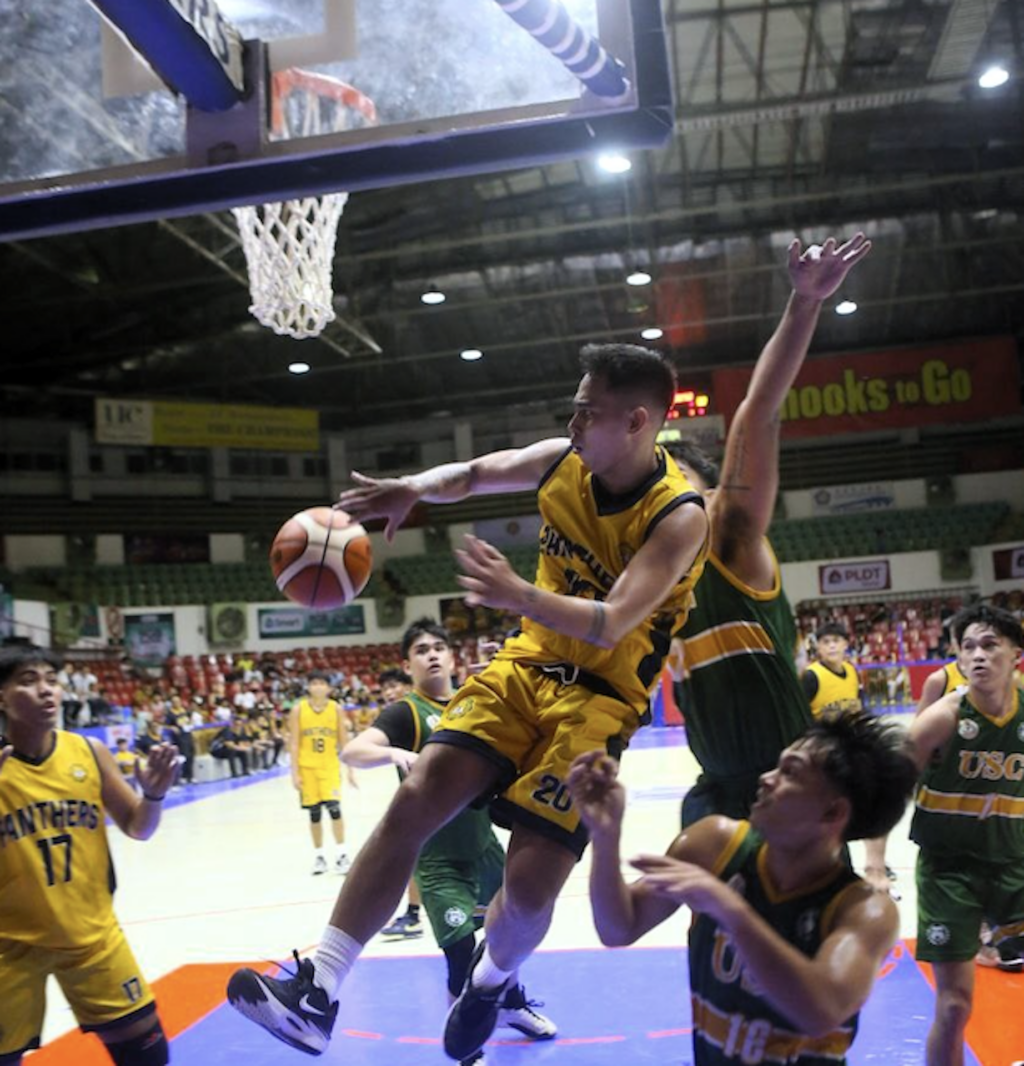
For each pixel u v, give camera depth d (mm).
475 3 2539
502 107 2496
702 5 14883
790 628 3078
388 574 28234
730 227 22156
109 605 25547
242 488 28891
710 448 27109
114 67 2660
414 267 22359
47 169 2666
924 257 23391
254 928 7273
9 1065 3426
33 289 20766
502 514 29266
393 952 6250
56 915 3453
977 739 3660
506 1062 4418
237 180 2625
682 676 3055
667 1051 4430
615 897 2182
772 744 2961
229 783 18812
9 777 3480
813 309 2770
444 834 4602
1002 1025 4465
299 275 7828
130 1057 3576
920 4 14875
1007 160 20219
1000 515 26859
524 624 2926
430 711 5312
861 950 2041
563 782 2680
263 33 2621
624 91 2420
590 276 23297
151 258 19922
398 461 30734
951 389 26750
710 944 2289
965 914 3598
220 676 24172
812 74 16844
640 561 2551
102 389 27031
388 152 2562
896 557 26125
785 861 2205
